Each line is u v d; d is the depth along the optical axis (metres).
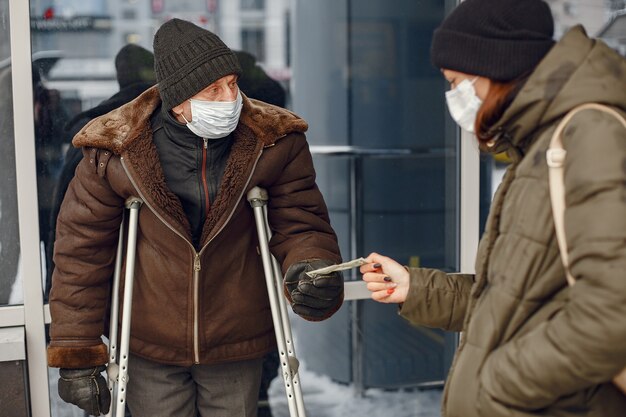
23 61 2.97
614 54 1.64
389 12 3.38
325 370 3.47
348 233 3.43
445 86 3.44
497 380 1.61
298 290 2.55
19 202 3.00
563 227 1.58
